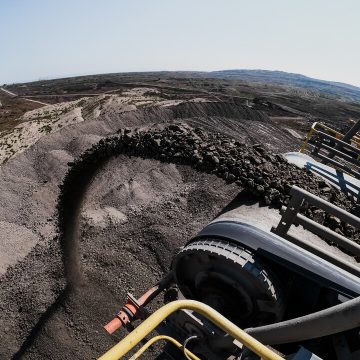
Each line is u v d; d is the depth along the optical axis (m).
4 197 23.22
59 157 28.11
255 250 4.93
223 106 44.84
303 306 5.18
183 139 8.95
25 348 10.79
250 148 8.52
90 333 10.49
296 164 8.25
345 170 9.02
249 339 2.73
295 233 5.57
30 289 13.02
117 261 13.02
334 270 4.53
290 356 4.10
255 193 6.45
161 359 5.29
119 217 16.73
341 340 4.25
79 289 11.91
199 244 5.29
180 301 2.82
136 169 21.45
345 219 4.44
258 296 5.04
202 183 17.36
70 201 11.62
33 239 18.20
